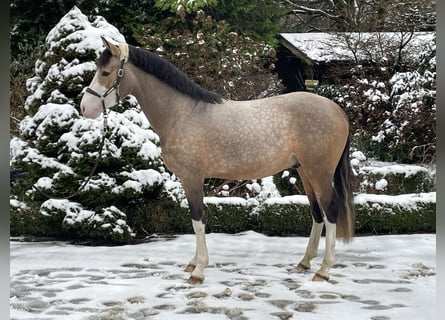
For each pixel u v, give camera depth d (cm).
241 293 446
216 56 1030
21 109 977
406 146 952
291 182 822
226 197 801
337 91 1089
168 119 484
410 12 1219
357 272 528
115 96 482
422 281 494
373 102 1013
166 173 740
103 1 1241
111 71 477
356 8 1434
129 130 688
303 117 480
